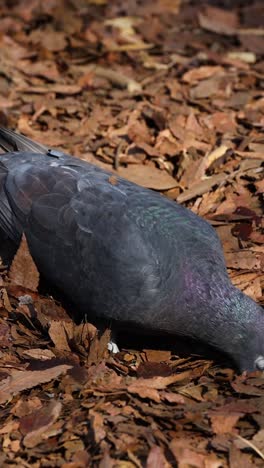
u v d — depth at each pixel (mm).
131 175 11945
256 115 13422
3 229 10055
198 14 16391
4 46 15281
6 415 8391
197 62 15125
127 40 15758
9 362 9070
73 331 9281
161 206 9414
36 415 8281
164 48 15578
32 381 8625
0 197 10062
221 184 11758
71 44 15445
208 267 8891
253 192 11695
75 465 7758
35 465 7855
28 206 9773
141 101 13828
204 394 8641
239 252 10445
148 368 8938
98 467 7660
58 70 14867
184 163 12125
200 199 11539
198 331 8875
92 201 9461
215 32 16141
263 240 10797
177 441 7941
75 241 9336
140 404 8367
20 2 16719
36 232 9672
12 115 13414
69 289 9453
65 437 8055
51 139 12805
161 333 9180
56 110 13547
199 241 9094
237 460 7781
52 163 10188
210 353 9242
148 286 8789
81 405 8398
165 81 14438
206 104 13734
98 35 15812
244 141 12656
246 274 10211
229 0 17453
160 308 8844
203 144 12656
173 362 9141
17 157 10406
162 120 12977
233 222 11125
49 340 9375
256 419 8188
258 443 7961
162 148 12523
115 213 9281
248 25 16609
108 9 16781
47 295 9930
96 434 7953
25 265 9828
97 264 9109
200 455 7820
